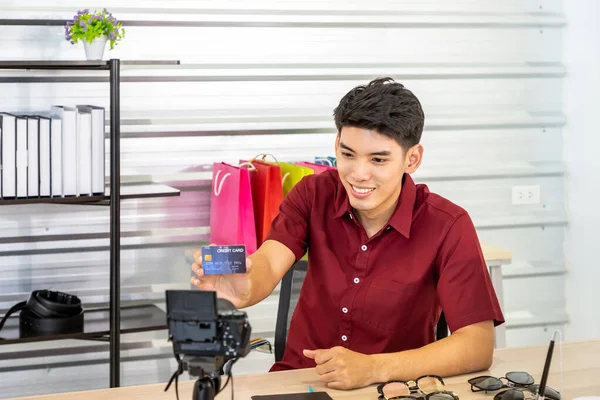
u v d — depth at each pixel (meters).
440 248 2.11
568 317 4.31
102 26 3.19
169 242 3.71
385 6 3.91
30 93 3.48
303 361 2.21
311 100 3.85
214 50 3.70
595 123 4.07
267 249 2.20
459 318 2.02
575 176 4.20
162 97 3.64
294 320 2.28
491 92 4.10
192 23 3.65
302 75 3.82
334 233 2.23
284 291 2.47
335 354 1.85
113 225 3.13
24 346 3.57
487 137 4.11
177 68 3.64
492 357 2.03
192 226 3.73
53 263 3.59
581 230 4.19
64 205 3.57
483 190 4.12
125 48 3.58
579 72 4.13
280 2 3.76
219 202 3.45
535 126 4.17
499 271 3.45
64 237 3.59
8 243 3.52
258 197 3.34
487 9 4.06
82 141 3.15
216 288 1.96
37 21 3.46
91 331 3.18
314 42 3.83
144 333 3.71
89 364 3.66
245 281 1.95
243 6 3.71
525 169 4.17
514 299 4.24
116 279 3.14
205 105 3.70
